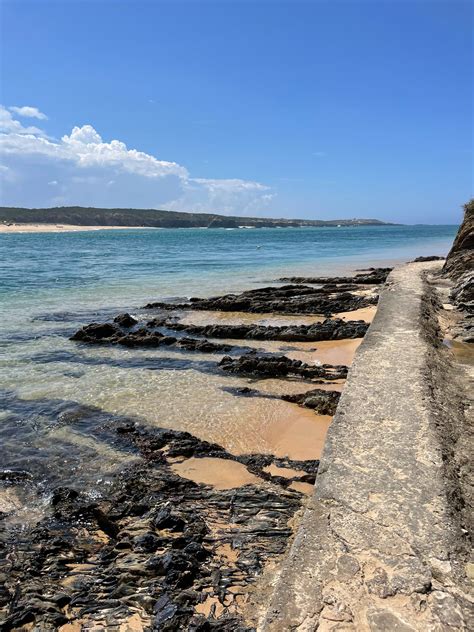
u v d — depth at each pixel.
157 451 7.93
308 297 22.34
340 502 4.64
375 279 28.23
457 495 4.79
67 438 8.46
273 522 5.80
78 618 4.44
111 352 14.02
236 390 10.76
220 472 7.25
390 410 6.63
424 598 3.52
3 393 10.62
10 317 19.00
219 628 4.04
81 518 6.16
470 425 6.77
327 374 11.61
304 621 3.36
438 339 11.75
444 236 106.56
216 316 19.45
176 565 4.87
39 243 74.94
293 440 8.27
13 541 5.71
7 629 4.32
